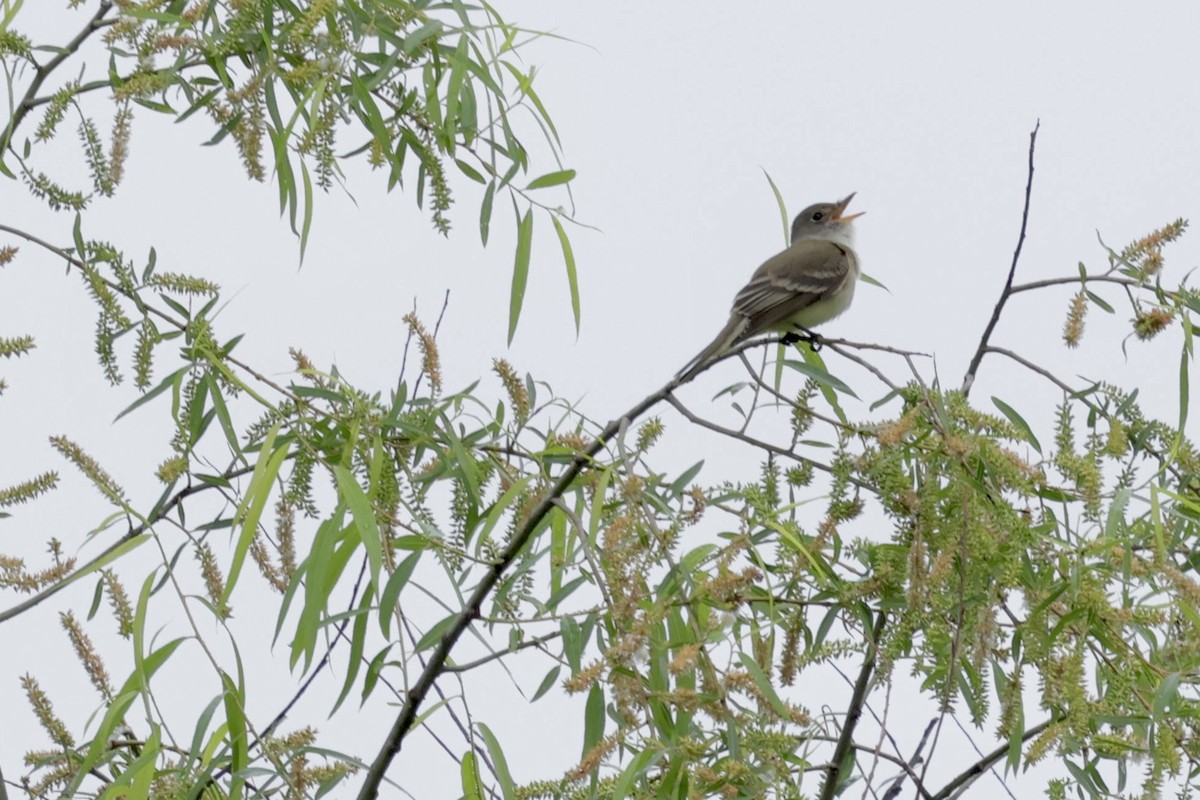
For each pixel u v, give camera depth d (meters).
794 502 9.48
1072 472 9.38
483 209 10.66
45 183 10.52
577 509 9.83
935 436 9.43
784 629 9.54
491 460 11.02
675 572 8.56
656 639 8.62
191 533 10.23
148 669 8.77
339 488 8.85
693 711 8.16
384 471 10.38
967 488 8.77
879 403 10.23
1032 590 9.27
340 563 9.15
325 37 10.70
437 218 10.98
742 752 8.28
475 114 10.56
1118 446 9.77
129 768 8.42
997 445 9.28
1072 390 10.43
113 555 8.80
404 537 9.69
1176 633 9.88
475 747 9.00
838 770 10.34
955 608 9.30
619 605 8.36
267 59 10.81
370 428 10.48
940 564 8.70
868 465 9.19
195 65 11.03
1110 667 9.43
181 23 10.52
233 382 10.41
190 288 10.73
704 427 10.16
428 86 10.85
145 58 10.83
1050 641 9.04
